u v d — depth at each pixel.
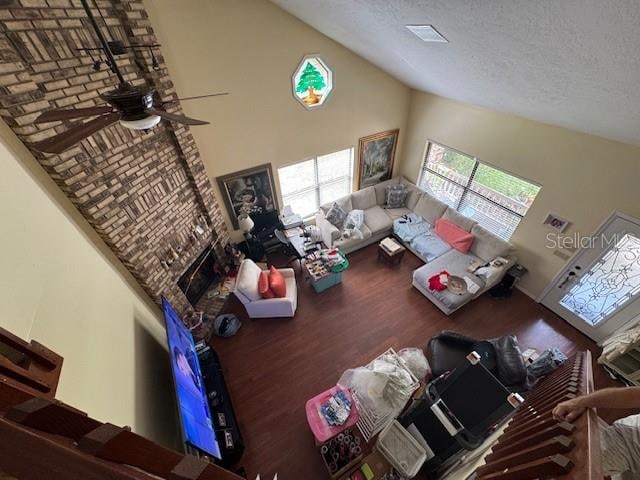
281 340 3.99
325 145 5.22
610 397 0.96
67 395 1.44
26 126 2.01
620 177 3.18
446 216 5.18
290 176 5.32
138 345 2.59
